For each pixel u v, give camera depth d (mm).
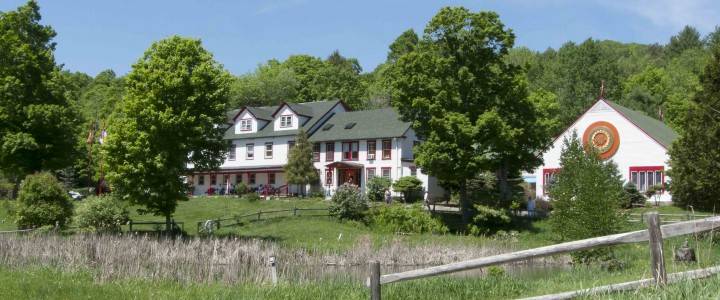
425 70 45125
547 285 16312
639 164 51844
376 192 57688
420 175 60188
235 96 100000
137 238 26516
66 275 18875
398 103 46188
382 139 61688
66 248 22984
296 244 34656
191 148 36250
